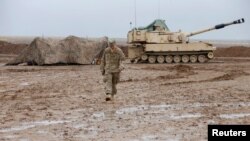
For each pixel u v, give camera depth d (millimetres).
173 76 28641
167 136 10547
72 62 43812
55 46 43594
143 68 36844
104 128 11609
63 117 13398
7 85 23828
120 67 16781
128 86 22641
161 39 46875
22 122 12562
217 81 25219
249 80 25750
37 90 21312
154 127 11680
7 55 70875
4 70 35531
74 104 16250
